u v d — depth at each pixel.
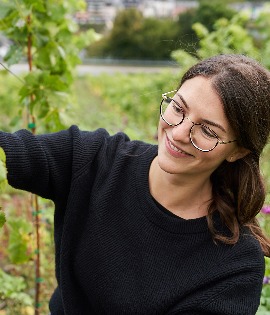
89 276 1.66
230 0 23.41
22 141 1.63
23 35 2.40
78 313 1.75
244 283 1.52
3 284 3.16
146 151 1.68
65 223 1.68
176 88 1.71
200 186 1.58
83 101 15.23
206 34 6.73
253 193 1.57
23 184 1.66
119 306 1.61
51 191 1.72
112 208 1.64
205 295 1.52
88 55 40.44
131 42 39.50
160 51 38.91
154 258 1.58
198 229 1.57
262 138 1.48
